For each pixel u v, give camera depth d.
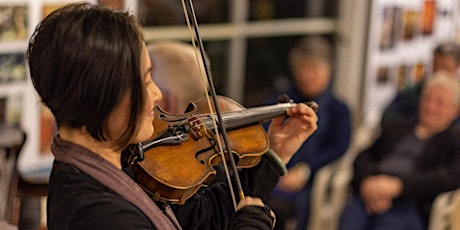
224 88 4.54
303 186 3.81
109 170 1.18
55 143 1.20
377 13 4.56
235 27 4.43
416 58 4.78
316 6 4.64
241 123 1.61
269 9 4.51
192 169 1.40
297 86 3.87
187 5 1.52
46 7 3.25
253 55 4.56
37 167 3.43
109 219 1.12
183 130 1.51
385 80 4.75
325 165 3.83
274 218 1.27
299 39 4.65
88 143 1.18
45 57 1.11
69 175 1.16
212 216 1.53
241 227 1.20
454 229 3.17
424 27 4.71
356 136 4.39
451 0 4.73
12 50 3.24
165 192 1.33
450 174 3.39
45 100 1.15
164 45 2.12
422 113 3.54
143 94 1.13
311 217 3.78
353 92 4.74
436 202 3.39
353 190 3.65
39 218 2.60
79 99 1.10
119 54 1.10
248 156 1.54
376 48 4.65
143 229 1.15
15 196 2.45
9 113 3.30
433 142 3.49
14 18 3.20
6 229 2.09
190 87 2.07
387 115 4.09
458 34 4.83
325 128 3.85
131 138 1.17
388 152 3.59
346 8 4.63
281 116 1.67
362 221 3.54
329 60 3.84
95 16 1.11
